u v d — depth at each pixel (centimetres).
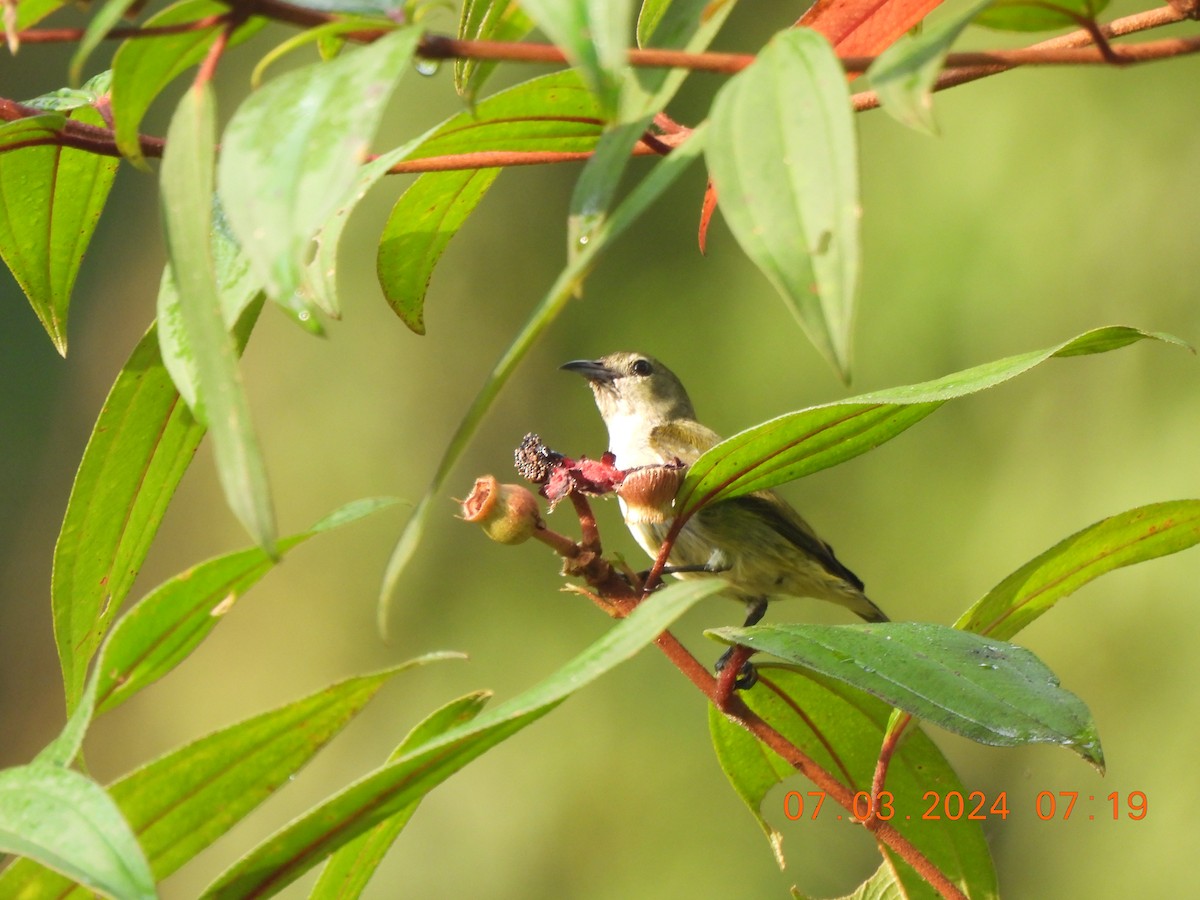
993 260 1291
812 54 238
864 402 351
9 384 1775
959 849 450
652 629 286
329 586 1593
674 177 249
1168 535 411
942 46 248
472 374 1599
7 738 1775
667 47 317
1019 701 336
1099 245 1265
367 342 1623
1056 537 1276
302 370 1641
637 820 1394
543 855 1418
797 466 394
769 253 225
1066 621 1262
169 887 1496
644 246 1520
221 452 241
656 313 1484
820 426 377
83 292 1797
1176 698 1201
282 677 1593
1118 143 1271
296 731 317
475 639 1518
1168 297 1240
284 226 235
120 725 1684
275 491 1623
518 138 391
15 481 1764
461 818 1455
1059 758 1271
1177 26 1134
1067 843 1241
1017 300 1277
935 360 1298
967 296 1292
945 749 1347
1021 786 1291
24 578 1759
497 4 398
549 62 278
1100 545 407
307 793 1528
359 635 1571
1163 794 1193
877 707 443
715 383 1420
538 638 1498
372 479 1598
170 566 1725
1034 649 1266
